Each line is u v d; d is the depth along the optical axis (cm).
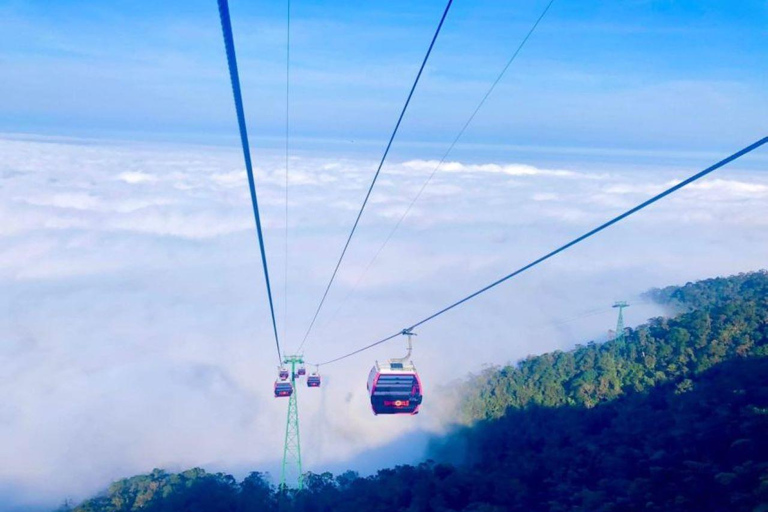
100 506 4025
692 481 2577
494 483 3228
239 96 1037
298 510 3584
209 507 3681
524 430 4203
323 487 3900
